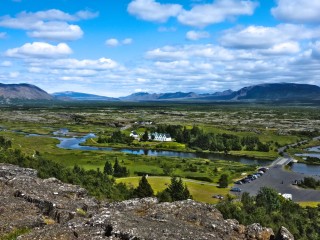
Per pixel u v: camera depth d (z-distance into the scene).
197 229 33.50
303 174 178.62
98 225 31.52
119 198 85.31
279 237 33.56
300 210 102.81
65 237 29.48
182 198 96.12
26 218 34.59
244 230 35.53
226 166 187.25
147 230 30.52
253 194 131.00
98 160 180.50
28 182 47.78
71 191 46.56
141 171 158.50
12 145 195.62
